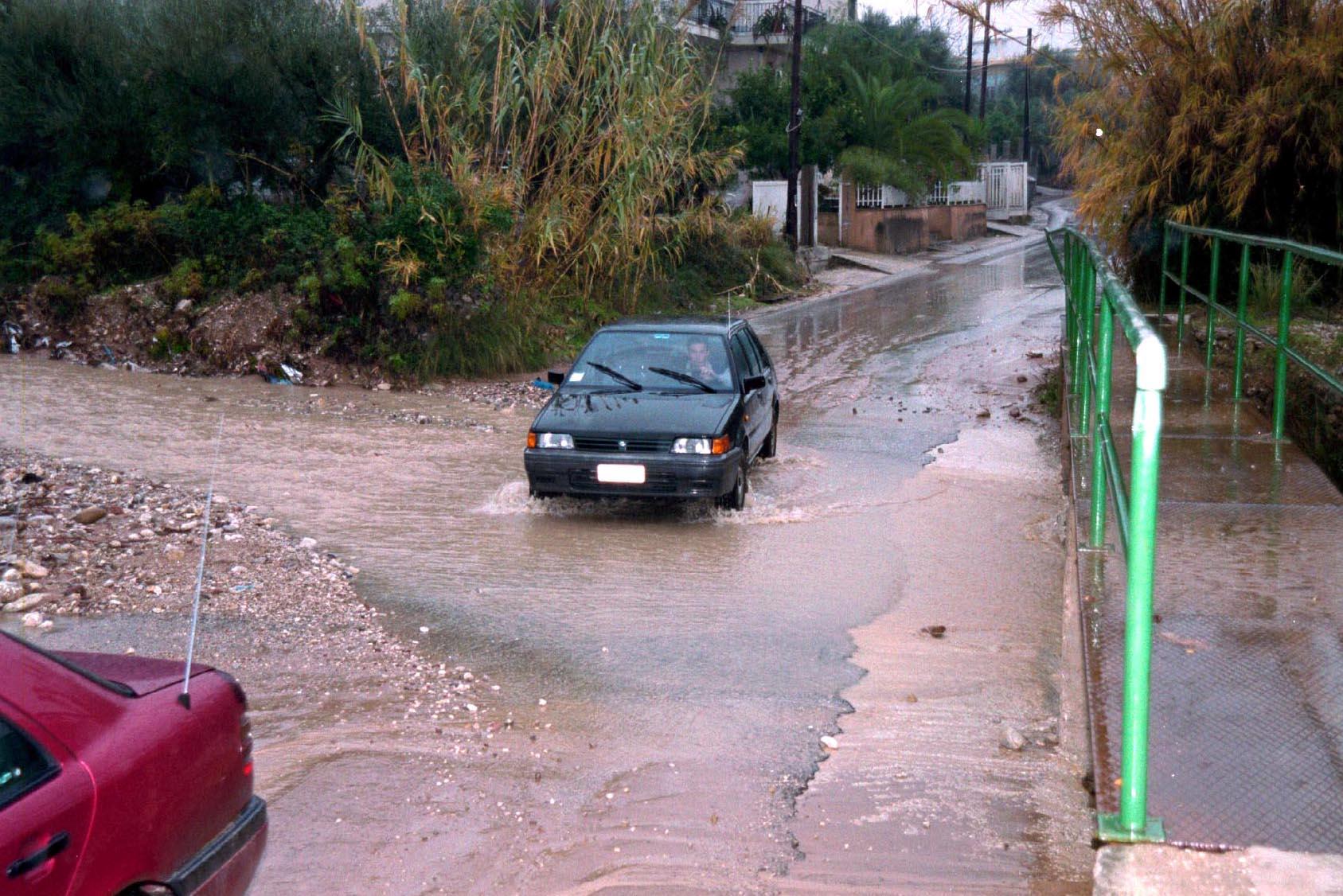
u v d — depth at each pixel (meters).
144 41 17.88
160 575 7.42
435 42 18.14
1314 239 13.58
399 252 15.91
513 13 18.11
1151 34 13.48
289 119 17.72
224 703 3.45
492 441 12.20
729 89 36.06
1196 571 5.97
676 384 10.03
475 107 17.47
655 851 4.34
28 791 2.76
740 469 9.46
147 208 17.72
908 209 37.09
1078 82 15.12
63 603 6.82
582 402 9.75
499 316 16.69
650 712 5.62
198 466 10.67
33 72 18.02
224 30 17.47
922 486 10.46
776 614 7.06
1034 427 13.12
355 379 15.64
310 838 4.41
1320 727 4.38
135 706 3.20
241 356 15.91
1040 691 5.87
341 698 5.71
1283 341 8.51
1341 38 12.72
